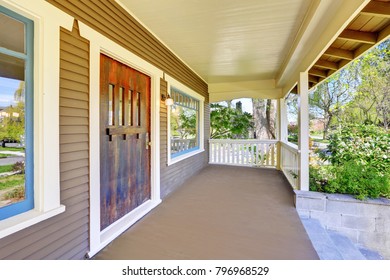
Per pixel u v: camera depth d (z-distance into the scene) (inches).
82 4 73.5
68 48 68.1
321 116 349.4
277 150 242.8
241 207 125.0
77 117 71.7
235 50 150.4
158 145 131.3
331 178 127.5
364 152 135.7
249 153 262.2
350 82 317.4
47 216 59.6
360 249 111.0
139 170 117.6
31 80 58.9
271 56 162.1
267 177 202.7
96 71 79.4
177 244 85.0
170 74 151.4
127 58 99.6
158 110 131.4
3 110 55.2
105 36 84.7
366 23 98.0
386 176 118.7
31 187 59.1
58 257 64.4
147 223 103.3
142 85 120.0
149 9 98.3
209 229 97.7
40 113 59.4
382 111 287.9
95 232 78.4
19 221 53.5
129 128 107.7
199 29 118.9
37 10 58.0
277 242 87.0
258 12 100.7
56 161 63.3
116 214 98.6
